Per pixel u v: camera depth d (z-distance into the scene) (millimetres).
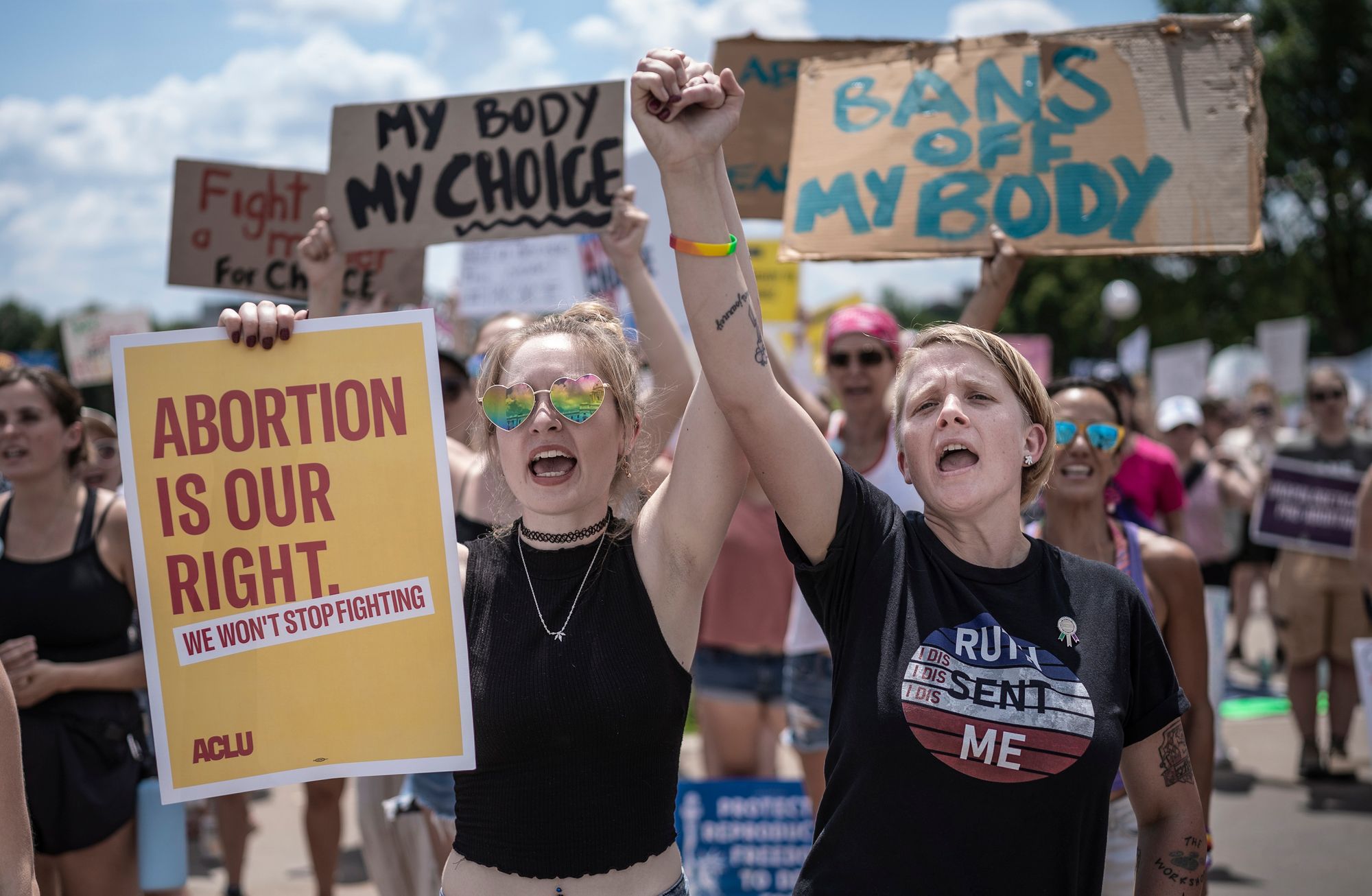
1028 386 2170
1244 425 13367
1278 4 30750
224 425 2256
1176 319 36562
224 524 2240
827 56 3977
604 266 6508
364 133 3939
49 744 3439
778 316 8430
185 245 4574
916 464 2135
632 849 2084
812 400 4398
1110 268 38188
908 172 3504
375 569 2246
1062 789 1900
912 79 3566
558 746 2059
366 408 2279
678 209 2006
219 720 2195
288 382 2273
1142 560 2979
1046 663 1970
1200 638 2938
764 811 4512
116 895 3553
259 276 4590
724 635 5211
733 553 5207
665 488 2215
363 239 3914
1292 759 6770
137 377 2242
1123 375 5691
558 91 3822
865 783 1942
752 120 4418
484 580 2242
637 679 2086
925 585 2047
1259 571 9945
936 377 2145
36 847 3447
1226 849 5293
